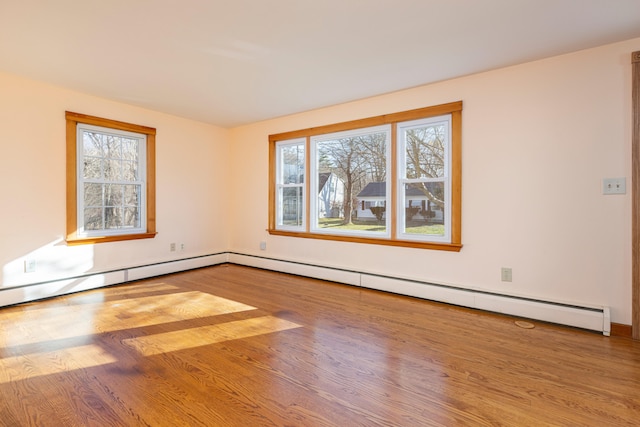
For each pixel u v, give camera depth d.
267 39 2.58
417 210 3.73
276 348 2.38
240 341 2.49
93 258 3.96
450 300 3.37
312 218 4.61
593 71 2.72
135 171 4.43
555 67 2.88
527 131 3.02
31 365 2.11
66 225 3.70
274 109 4.49
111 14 2.21
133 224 4.42
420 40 2.59
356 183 4.23
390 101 3.83
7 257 3.28
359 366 2.12
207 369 2.07
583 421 1.59
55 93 3.59
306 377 1.99
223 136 5.52
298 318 2.98
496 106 3.17
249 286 4.10
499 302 3.10
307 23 2.35
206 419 1.60
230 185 5.61
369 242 4.04
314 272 4.48
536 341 2.50
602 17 2.26
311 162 4.59
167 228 4.75
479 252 3.29
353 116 4.14
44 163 3.52
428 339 2.54
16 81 3.31
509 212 3.12
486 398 1.78
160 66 3.08
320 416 1.63
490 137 3.20
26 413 1.64
